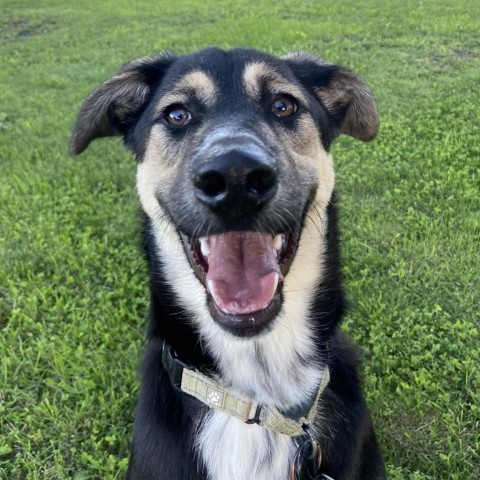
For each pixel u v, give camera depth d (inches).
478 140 30.3
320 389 12.4
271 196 9.9
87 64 50.5
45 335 18.9
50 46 57.9
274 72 13.1
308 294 12.9
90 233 24.1
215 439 12.1
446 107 34.9
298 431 11.9
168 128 12.9
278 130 12.5
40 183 28.3
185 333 12.4
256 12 66.3
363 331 18.7
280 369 12.5
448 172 27.0
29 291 21.0
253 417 11.8
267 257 11.6
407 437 15.4
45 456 15.3
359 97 14.9
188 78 12.9
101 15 70.6
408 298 20.1
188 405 12.2
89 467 14.9
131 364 17.7
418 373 17.0
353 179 27.5
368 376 16.9
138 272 21.8
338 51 48.1
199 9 70.5
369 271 21.3
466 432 15.5
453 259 21.6
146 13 70.0
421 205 25.4
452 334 18.2
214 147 10.1
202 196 9.8
